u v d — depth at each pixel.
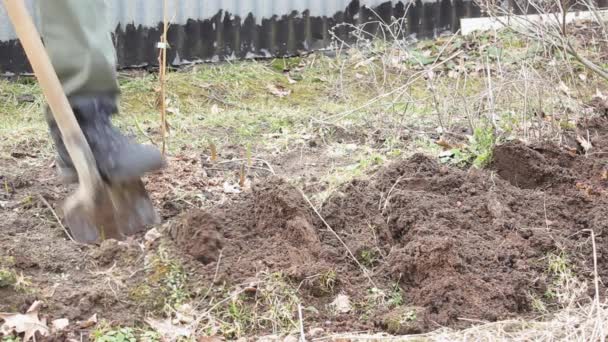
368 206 3.88
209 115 6.12
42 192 4.26
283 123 5.64
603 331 3.01
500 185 4.12
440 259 3.39
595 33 6.98
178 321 3.16
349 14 7.79
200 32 7.55
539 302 3.35
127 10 7.34
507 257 3.55
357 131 5.38
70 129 3.19
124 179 3.35
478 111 5.27
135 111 6.52
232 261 3.45
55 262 3.48
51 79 3.09
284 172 4.71
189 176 4.48
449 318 3.23
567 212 3.92
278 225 3.68
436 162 4.31
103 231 3.55
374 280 3.44
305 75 7.36
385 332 3.17
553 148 4.54
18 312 3.16
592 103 5.64
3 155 4.87
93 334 3.05
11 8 2.98
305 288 3.34
